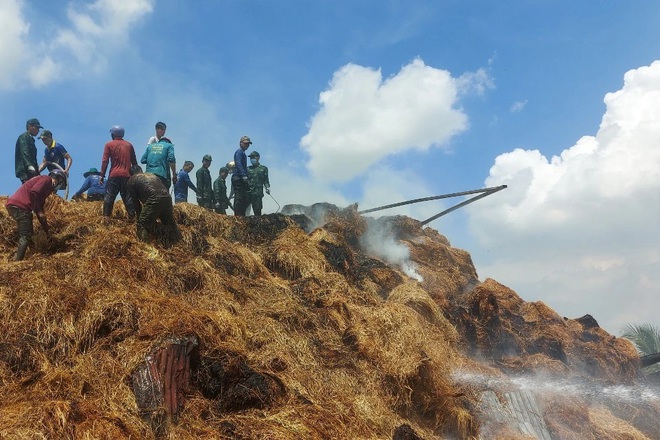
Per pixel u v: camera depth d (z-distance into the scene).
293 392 6.62
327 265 10.54
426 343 8.62
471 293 12.69
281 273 10.13
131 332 6.40
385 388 7.55
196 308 7.19
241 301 8.25
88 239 8.54
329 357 7.79
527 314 14.46
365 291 10.78
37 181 8.36
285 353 7.20
